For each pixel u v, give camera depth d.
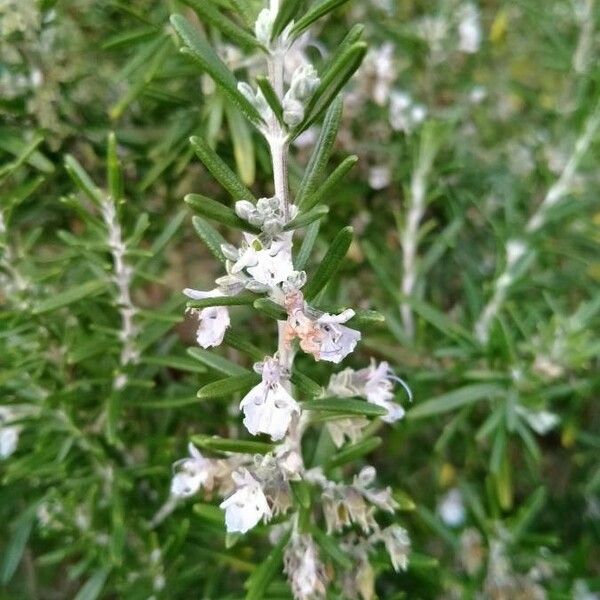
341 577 0.16
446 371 0.22
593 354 0.20
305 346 0.11
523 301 0.24
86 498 0.19
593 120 0.22
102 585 0.19
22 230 0.23
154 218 0.23
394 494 0.15
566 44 0.25
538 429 0.20
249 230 0.11
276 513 0.14
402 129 0.25
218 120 0.20
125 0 0.21
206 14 0.11
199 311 0.13
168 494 0.20
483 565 0.19
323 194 0.11
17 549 0.20
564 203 0.23
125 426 0.20
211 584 0.20
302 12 0.20
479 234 0.26
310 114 0.11
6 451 0.19
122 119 0.22
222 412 0.22
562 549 0.24
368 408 0.13
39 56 0.20
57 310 0.19
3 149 0.20
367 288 0.25
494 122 0.27
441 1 0.26
